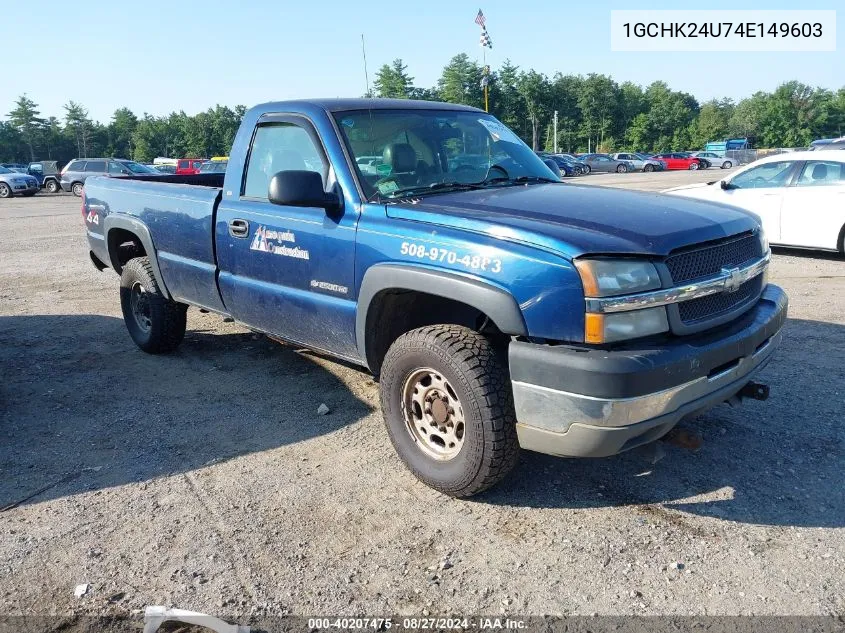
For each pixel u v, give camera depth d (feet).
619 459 12.54
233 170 15.01
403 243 11.09
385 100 14.25
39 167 143.02
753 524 10.36
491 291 9.82
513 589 9.14
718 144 234.79
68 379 17.71
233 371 17.99
